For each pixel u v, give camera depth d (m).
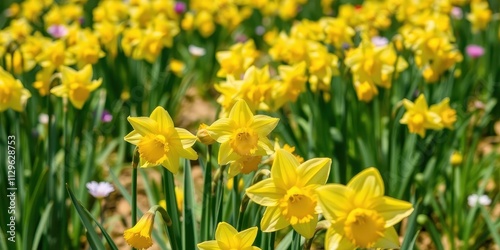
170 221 2.27
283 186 1.98
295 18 7.66
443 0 5.85
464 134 4.55
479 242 3.85
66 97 3.70
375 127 4.27
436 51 4.05
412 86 4.36
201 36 6.89
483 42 6.20
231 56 3.63
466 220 3.85
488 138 5.36
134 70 5.43
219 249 2.07
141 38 4.75
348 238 1.78
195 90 6.64
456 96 5.20
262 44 7.75
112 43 4.88
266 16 7.68
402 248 2.78
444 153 4.26
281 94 3.58
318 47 3.93
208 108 6.28
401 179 4.04
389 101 4.37
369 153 3.82
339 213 1.80
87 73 3.53
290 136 4.20
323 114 4.15
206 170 2.68
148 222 2.12
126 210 4.48
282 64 4.95
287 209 1.94
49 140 3.47
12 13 7.32
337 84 4.53
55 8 6.27
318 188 1.79
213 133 2.19
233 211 2.77
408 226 2.83
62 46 4.10
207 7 7.14
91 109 5.20
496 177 4.45
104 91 4.99
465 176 4.09
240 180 3.13
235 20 7.09
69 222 4.03
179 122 5.85
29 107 4.33
